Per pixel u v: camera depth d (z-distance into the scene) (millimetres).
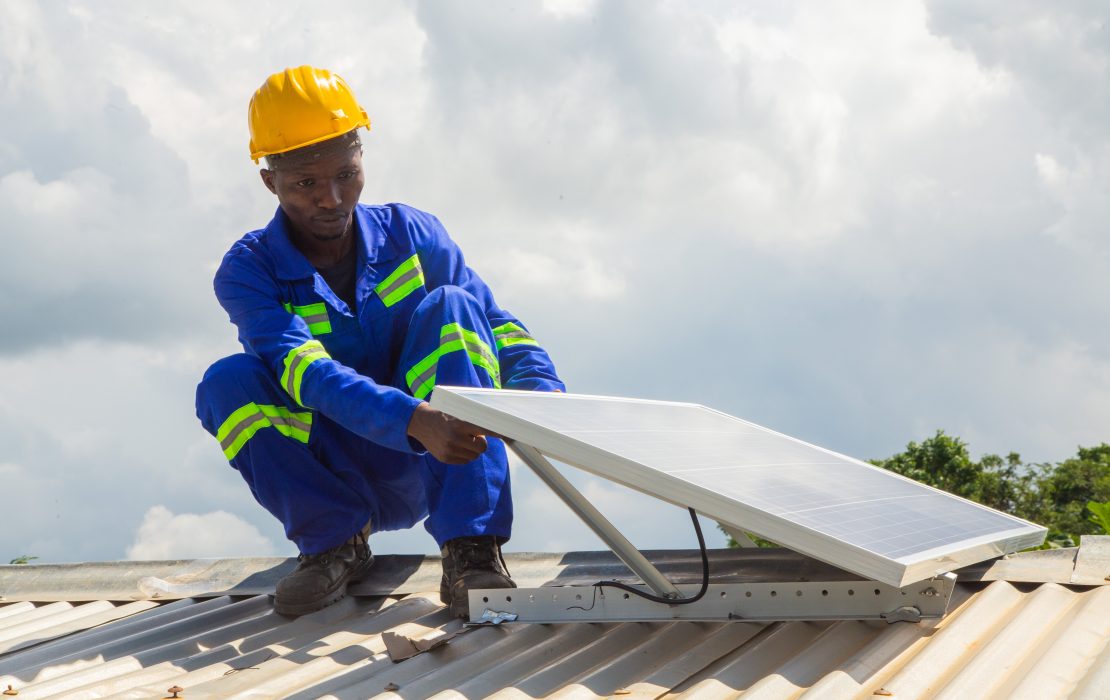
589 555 4070
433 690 2635
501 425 2488
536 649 2830
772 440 3461
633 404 3357
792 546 2268
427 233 3834
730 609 2859
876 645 2637
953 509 3121
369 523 3846
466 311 3453
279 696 2703
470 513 3287
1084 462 41562
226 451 3588
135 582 4398
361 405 3033
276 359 3375
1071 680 2414
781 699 2355
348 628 3354
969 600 3100
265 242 3648
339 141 3436
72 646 3529
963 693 2336
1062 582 3201
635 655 2742
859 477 3205
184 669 3049
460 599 3229
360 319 3660
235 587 4156
